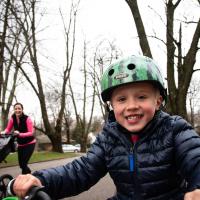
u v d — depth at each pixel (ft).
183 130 7.32
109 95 7.70
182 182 7.59
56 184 7.12
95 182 7.94
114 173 7.82
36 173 6.92
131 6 29.55
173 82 29.19
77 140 223.51
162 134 7.43
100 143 8.03
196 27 28.60
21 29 71.97
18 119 28.35
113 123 7.94
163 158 7.35
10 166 46.93
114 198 7.97
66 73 97.09
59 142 90.99
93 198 25.03
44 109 88.28
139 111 7.24
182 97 28.78
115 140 7.80
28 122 28.27
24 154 28.22
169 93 29.09
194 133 7.27
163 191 7.39
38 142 245.24
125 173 7.63
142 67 7.13
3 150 25.98
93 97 140.67
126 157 7.62
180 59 28.94
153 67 7.29
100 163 7.95
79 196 25.70
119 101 7.42
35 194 5.44
